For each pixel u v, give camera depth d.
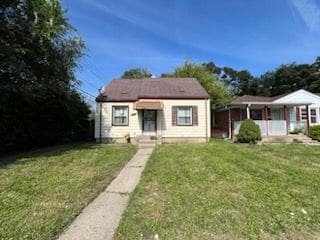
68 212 5.58
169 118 20.66
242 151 13.44
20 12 13.36
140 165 10.91
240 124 20.95
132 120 20.62
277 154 13.34
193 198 6.25
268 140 21.25
